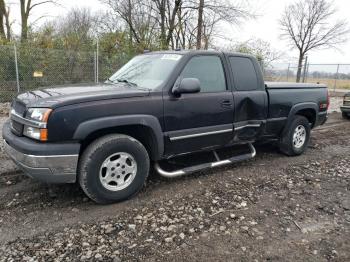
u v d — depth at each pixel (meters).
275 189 4.21
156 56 4.52
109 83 4.34
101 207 3.53
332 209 3.67
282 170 4.99
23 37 13.78
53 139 3.13
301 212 3.57
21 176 4.32
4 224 3.12
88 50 14.74
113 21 17.92
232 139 4.68
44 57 12.48
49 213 3.37
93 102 3.30
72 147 3.21
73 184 4.10
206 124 4.24
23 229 3.04
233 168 5.00
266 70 22.25
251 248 2.85
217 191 4.07
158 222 3.24
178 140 4.00
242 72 4.75
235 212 3.51
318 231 3.18
